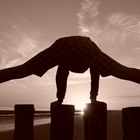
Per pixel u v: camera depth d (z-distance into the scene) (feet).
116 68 13.92
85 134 14.01
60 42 14.43
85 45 14.15
